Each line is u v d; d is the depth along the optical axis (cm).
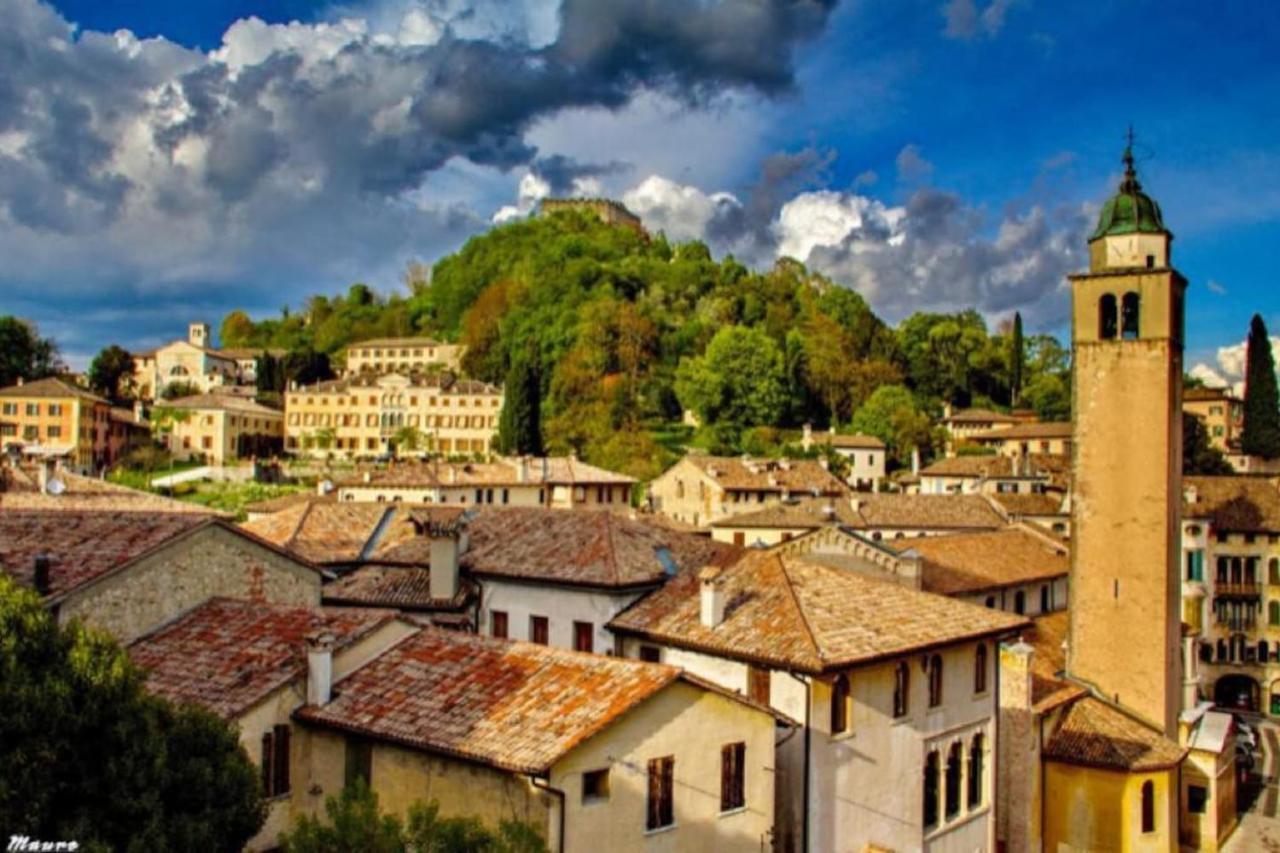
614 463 14912
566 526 4469
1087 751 4616
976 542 6506
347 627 3142
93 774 2028
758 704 3003
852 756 3344
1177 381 5466
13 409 16225
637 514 10100
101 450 17288
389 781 2747
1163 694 5238
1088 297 5484
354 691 2934
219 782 2159
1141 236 5431
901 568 4778
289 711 2891
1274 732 8119
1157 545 5275
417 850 1972
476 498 10606
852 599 3712
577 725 2575
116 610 3209
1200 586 7512
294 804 2873
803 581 3775
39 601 2206
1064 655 5678
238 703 2775
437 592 4269
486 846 1986
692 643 3516
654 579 4044
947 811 3806
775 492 11675
